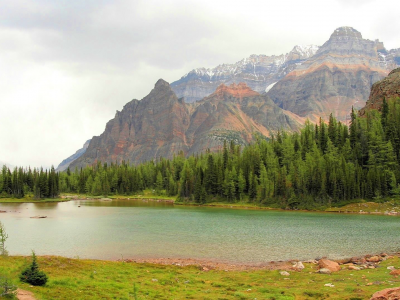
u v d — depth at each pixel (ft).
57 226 309.01
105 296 94.84
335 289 108.47
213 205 598.34
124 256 183.62
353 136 618.03
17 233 264.31
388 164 518.37
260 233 264.31
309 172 529.86
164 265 156.35
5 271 105.19
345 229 287.28
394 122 578.66
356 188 485.97
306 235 253.85
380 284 111.86
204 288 116.57
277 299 98.48
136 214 436.35
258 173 654.12
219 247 208.03
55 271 118.52
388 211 435.53
